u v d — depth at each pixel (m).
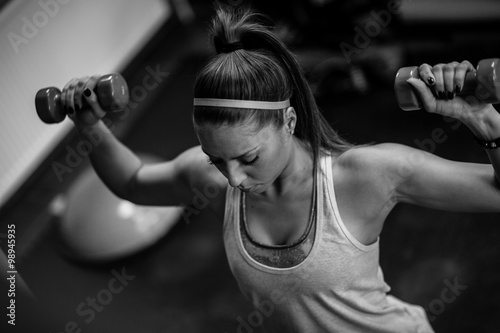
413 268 3.56
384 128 4.73
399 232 3.82
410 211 3.96
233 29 1.62
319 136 1.71
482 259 3.54
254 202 1.77
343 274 1.71
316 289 1.73
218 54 1.62
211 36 1.70
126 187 2.09
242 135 1.54
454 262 3.55
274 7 4.95
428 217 3.89
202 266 3.76
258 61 1.57
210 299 3.53
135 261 3.82
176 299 3.54
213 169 1.90
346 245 1.70
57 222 3.94
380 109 4.98
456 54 5.28
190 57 5.53
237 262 1.80
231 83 1.53
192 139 4.71
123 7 5.00
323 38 5.10
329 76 5.18
